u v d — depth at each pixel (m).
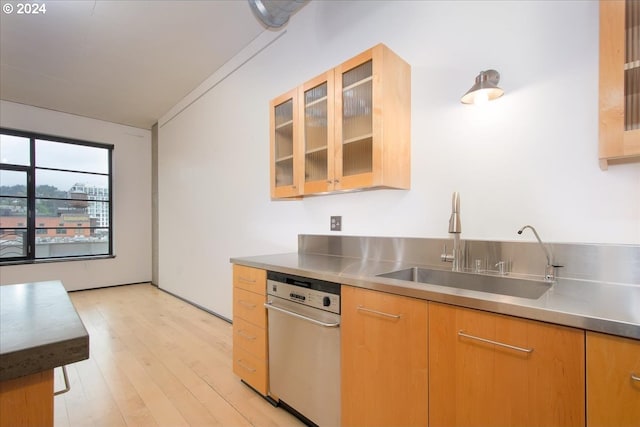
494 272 1.50
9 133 4.44
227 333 3.08
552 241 1.37
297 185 2.07
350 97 1.81
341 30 2.26
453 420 1.10
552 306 0.92
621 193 1.22
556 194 1.37
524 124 1.46
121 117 5.13
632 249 1.18
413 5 1.86
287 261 1.97
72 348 0.63
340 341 1.48
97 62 3.39
